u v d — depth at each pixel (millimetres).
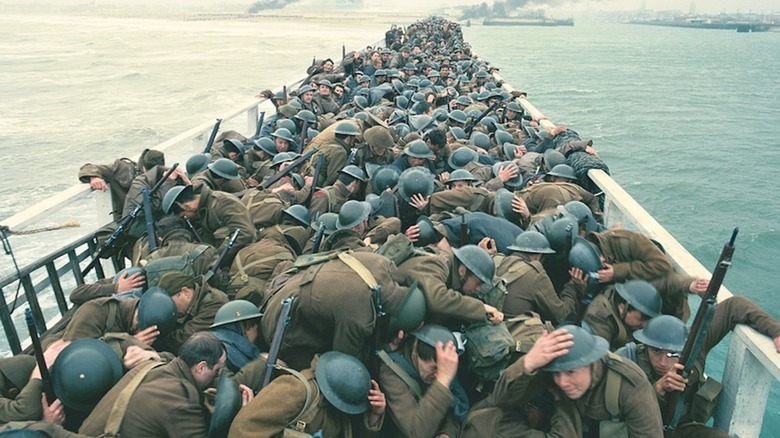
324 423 3443
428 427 3574
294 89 17031
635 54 128875
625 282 4469
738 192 27078
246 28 194125
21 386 3693
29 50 104750
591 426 3631
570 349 3344
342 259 4152
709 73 90375
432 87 17156
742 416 4066
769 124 45344
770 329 3824
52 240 10656
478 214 5633
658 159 33625
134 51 98562
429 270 4320
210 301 4637
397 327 3863
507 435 3621
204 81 56250
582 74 80312
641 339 3898
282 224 6164
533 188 7020
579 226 5793
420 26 48625
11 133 33719
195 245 5164
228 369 3857
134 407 3207
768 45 190000
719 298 4184
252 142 9453
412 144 7891
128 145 31000
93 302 4277
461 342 3945
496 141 11062
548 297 4516
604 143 37844
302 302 3988
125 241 6109
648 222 5777
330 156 8281
